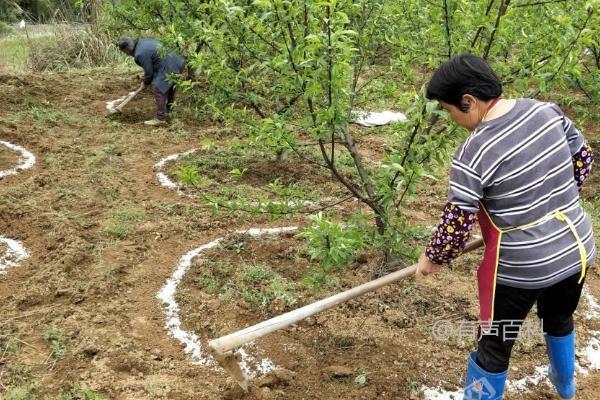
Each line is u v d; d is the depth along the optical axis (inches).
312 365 140.9
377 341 147.6
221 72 179.6
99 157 269.3
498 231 102.3
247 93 199.6
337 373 136.7
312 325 153.9
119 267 179.8
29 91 372.2
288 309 160.7
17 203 220.8
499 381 112.9
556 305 114.2
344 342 147.9
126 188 240.4
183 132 312.0
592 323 159.0
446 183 249.3
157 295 168.7
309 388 133.8
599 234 205.8
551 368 126.3
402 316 155.9
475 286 170.2
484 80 96.0
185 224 208.5
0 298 166.1
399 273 120.8
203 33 185.6
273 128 148.6
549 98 309.6
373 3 173.8
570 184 102.0
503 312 107.4
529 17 151.5
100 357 141.0
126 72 443.5
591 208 226.2
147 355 143.9
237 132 311.6
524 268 101.3
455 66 97.4
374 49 190.1
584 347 149.6
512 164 96.6
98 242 195.3
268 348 146.3
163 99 322.7
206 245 196.4
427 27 163.2
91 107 358.9
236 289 169.5
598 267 186.2
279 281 171.8
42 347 144.9
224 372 139.4
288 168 258.7
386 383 134.9
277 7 134.1
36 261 185.8
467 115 100.5
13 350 142.8
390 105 334.3
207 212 217.0
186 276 177.2
